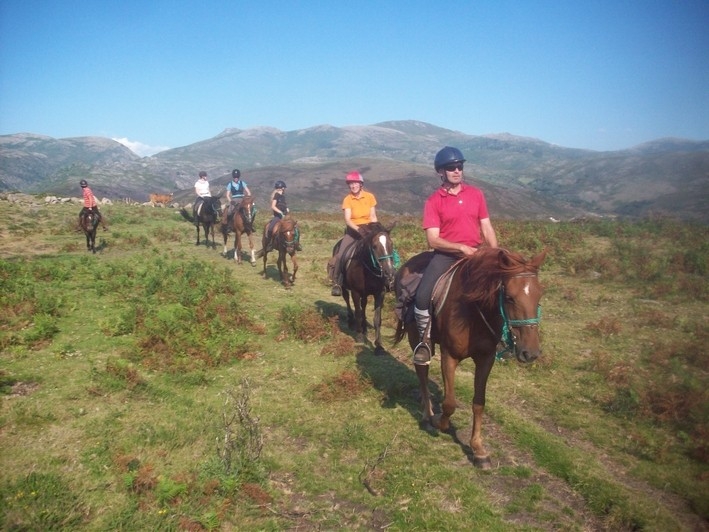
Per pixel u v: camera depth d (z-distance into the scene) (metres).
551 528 4.25
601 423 5.95
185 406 6.29
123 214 27.16
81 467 4.89
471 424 5.95
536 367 7.46
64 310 9.48
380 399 6.55
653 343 8.20
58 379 6.82
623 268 12.42
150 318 8.77
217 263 15.65
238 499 4.50
